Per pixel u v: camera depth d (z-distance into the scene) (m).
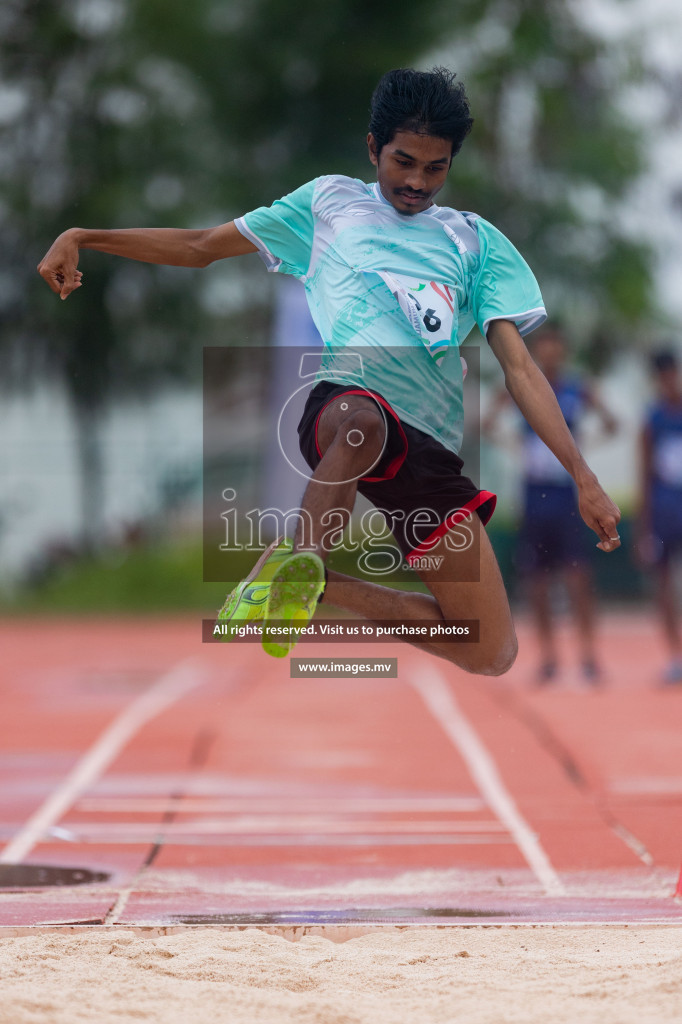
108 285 77.19
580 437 31.98
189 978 9.27
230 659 40.91
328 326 12.09
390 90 11.69
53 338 78.25
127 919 11.32
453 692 31.45
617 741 22.86
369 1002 8.73
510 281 12.09
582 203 84.75
